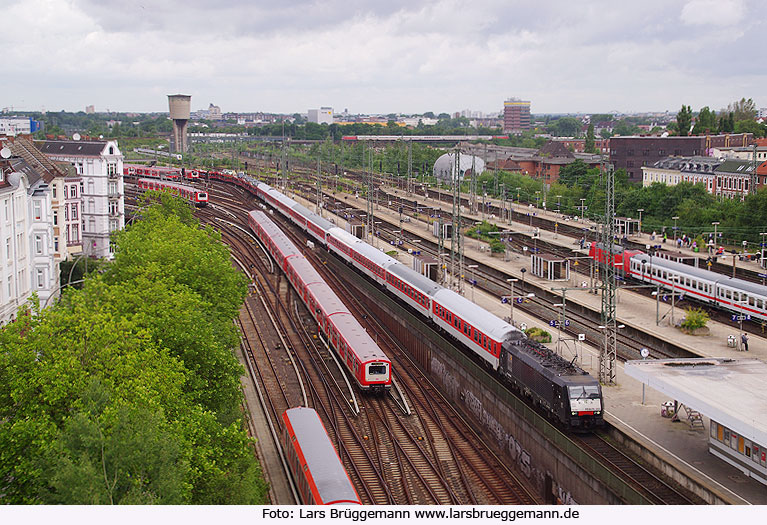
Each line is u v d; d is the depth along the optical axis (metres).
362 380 64.94
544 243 123.62
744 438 44.72
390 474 52.34
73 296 45.56
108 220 116.50
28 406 34.75
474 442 59.28
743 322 80.50
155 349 42.16
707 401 45.50
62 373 35.50
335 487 40.06
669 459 47.31
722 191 159.75
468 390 65.75
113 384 36.44
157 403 35.41
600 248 102.62
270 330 85.19
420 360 78.62
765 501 41.28
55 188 100.75
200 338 49.53
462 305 74.31
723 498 41.62
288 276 104.56
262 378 69.94
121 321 41.12
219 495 37.97
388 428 59.75
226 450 41.12
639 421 54.12
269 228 126.94
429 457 54.91
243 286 72.38
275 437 56.59
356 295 104.50
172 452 31.30
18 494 32.12
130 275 60.56
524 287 99.50
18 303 68.88
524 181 187.50
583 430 53.59
